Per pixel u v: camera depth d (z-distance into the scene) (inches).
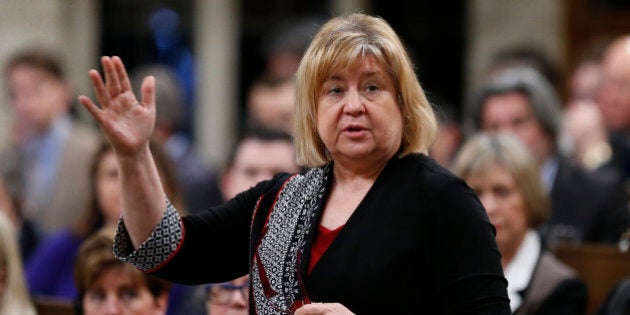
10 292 448.5
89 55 896.3
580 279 436.5
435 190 261.9
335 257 260.5
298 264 263.9
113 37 901.8
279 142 506.0
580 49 866.8
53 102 687.7
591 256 472.7
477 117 577.0
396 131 268.1
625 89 611.8
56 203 636.7
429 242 259.6
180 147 610.2
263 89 633.6
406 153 271.4
